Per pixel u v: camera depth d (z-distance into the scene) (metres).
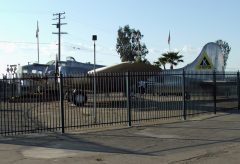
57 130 14.52
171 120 17.09
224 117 18.14
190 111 19.41
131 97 17.69
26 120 17.95
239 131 13.99
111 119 17.38
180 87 18.69
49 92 17.23
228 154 10.19
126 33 104.31
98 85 18.28
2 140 12.45
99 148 11.10
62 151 10.72
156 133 13.66
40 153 10.47
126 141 12.16
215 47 34.44
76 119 17.80
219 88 22.88
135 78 17.66
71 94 21.22
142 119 16.47
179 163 9.29
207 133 13.58
